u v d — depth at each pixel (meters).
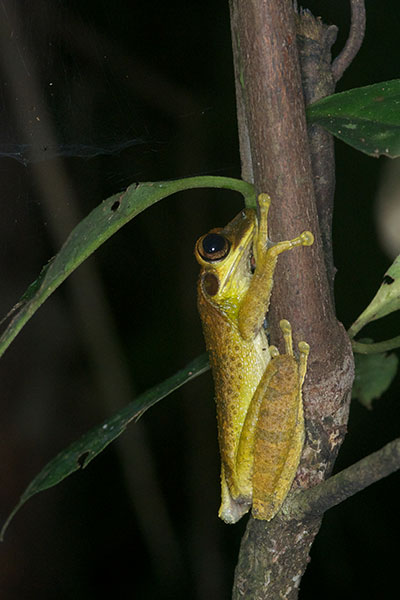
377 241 0.60
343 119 0.39
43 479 0.41
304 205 0.39
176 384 0.41
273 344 0.40
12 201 0.60
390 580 0.56
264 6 0.38
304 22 0.41
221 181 0.39
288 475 0.40
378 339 0.57
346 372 0.39
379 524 0.59
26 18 0.56
